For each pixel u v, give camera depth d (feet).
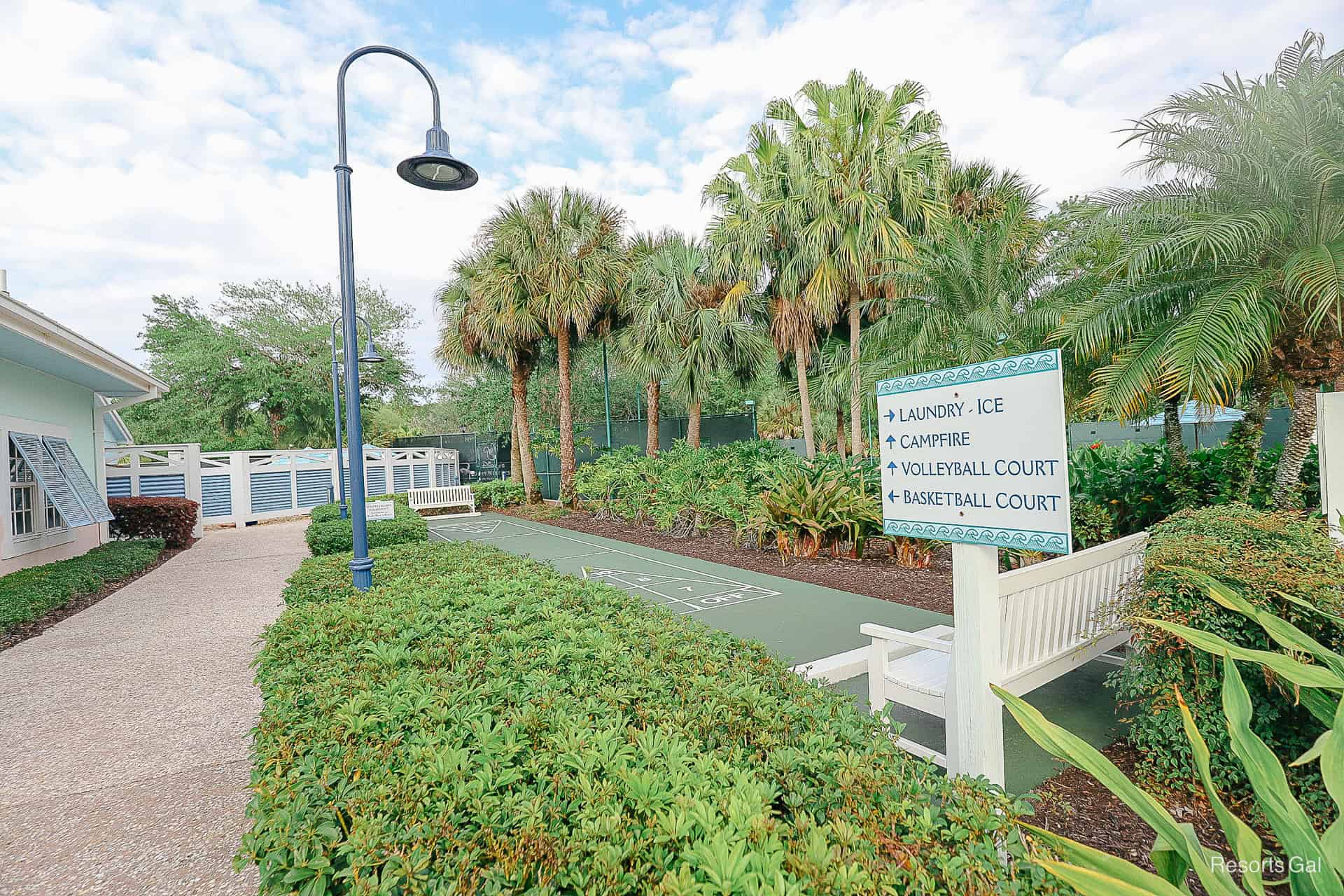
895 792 5.19
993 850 4.48
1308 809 7.80
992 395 6.69
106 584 26.45
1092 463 22.82
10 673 16.10
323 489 62.08
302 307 93.30
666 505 38.19
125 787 10.39
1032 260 29.94
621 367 66.33
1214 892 3.73
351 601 12.53
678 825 4.36
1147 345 18.28
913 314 29.71
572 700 7.09
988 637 7.28
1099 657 14.10
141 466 49.14
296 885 4.40
